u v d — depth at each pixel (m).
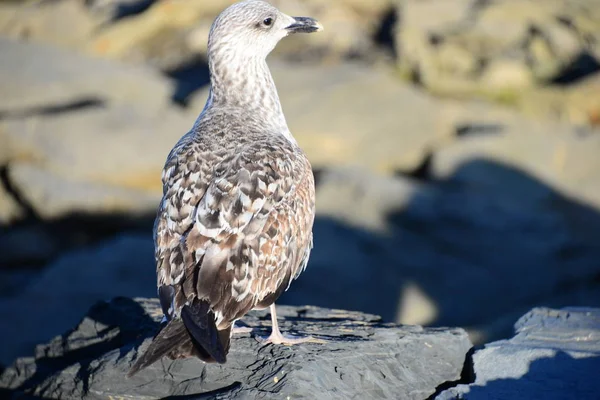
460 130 22.55
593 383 6.63
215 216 6.26
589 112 24.44
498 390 6.66
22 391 7.41
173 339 5.88
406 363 7.01
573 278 17.66
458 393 6.64
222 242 6.20
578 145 21.19
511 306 16.55
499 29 27.23
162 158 20.06
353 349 6.90
